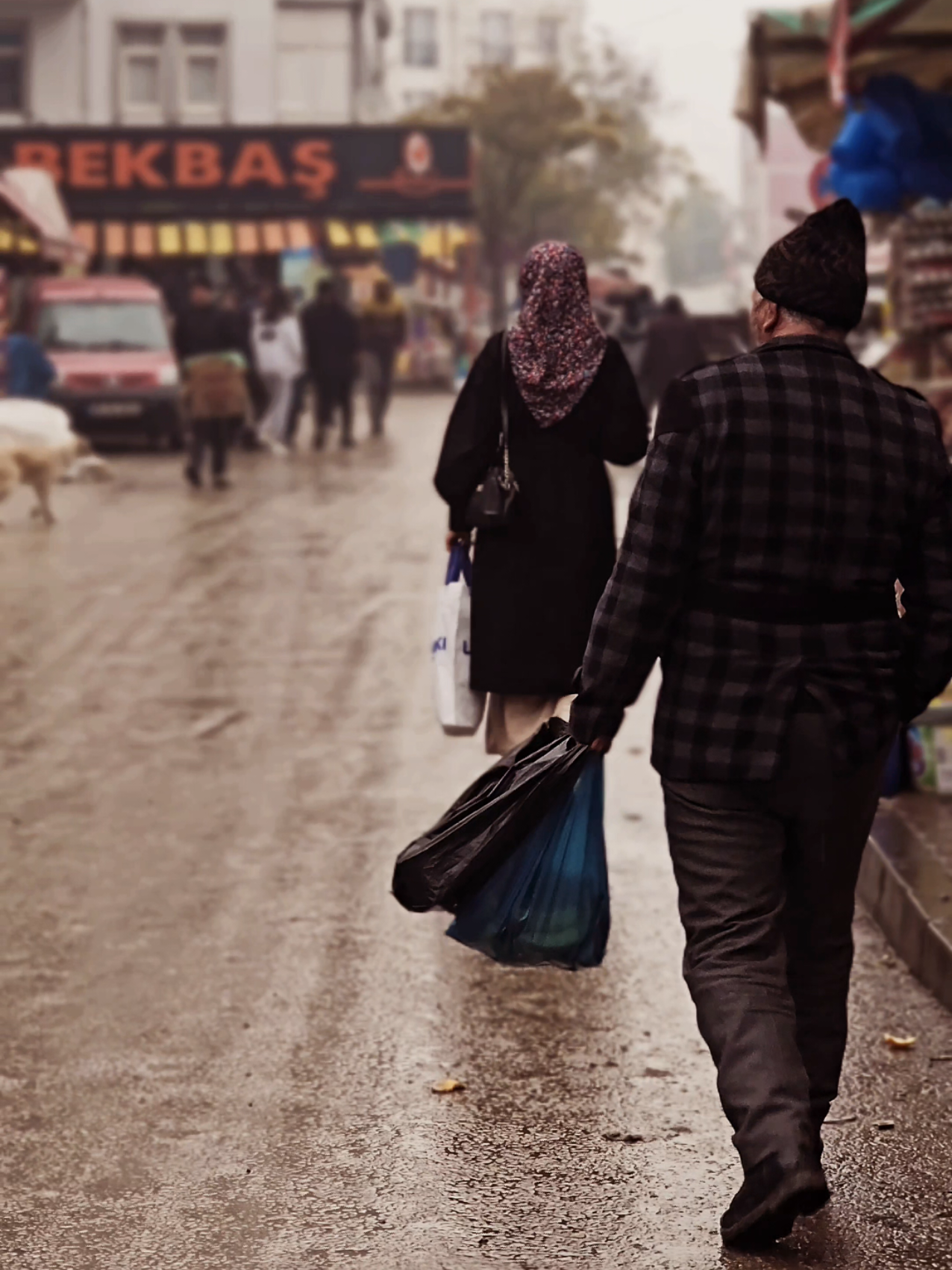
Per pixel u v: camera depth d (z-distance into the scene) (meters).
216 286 46.97
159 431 31.19
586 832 5.16
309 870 8.17
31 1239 4.71
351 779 9.83
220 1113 5.55
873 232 12.62
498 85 77.25
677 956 7.02
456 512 6.80
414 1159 5.20
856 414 4.51
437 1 110.44
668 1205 4.87
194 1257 4.59
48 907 7.66
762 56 12.11
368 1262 4.55
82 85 52.59
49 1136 5.38
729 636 4.45
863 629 4.52
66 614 15.10
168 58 53.16
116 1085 5.77
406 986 6.69
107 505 23.30
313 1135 5.38
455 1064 5.95
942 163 11.37
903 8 9.95
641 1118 5.50
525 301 6.71
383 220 45.50
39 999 6.56
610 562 6.78
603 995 6.59
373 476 26.81
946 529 4.63
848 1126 5.42
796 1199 4.27
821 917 4.72
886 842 7.72
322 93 55.00
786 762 4.43
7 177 31.56
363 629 14.30
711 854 4.52
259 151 45.12
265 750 10.52
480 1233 4.71
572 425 6.68
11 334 27.19
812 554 4.44
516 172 78.44
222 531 20.47
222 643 13.79
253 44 53.47
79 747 10.61
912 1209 4.83
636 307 30.19
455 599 6.86
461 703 6.84
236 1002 6.52
